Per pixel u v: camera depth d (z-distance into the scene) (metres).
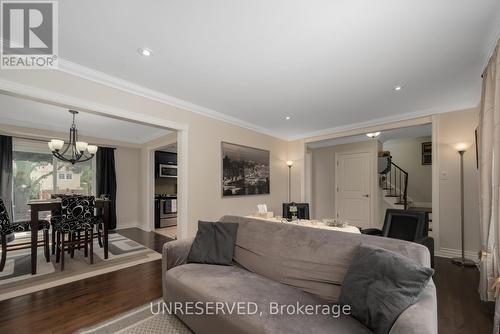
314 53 2.16
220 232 2.20
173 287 1.80
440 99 3.29
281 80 2.72
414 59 2.24
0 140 4.12
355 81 2.73
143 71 2.51
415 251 1.39
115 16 1.68
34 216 2.82
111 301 2.17
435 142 3.65
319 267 1.60
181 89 2.98
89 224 3.17
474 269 3.02
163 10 1.62
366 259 1.33
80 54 2.19
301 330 1.13
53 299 2.20
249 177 4.60
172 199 6.13
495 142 1.68
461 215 3.38
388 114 3.98
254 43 2.01
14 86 2.04
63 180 5.02
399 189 6.40
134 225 6.01
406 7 1.58
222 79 2.70
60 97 2.28
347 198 6.04
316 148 6.71
